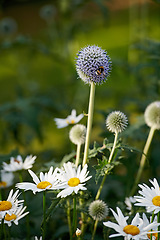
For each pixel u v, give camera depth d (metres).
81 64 0.91
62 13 1.67
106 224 0.83
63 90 1.96
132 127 1.11
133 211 0.94
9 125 1.56
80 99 1.82
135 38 1.70
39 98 1.51
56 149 1.77
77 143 0.98
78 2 1.58
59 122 1.10
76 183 0.88
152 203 0.85
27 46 1.54
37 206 1.08
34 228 1.04
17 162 0.99
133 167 1.12
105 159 0.92
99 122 1.35
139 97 1.53
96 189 1.06
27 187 0.88
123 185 1.23
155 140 1.19
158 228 0.85
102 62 0.91
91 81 0.91
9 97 2.62
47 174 0.90
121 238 0.94
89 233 0.95
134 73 1.29
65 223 1.05
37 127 1.42
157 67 1.21
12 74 3.12
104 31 3.51
